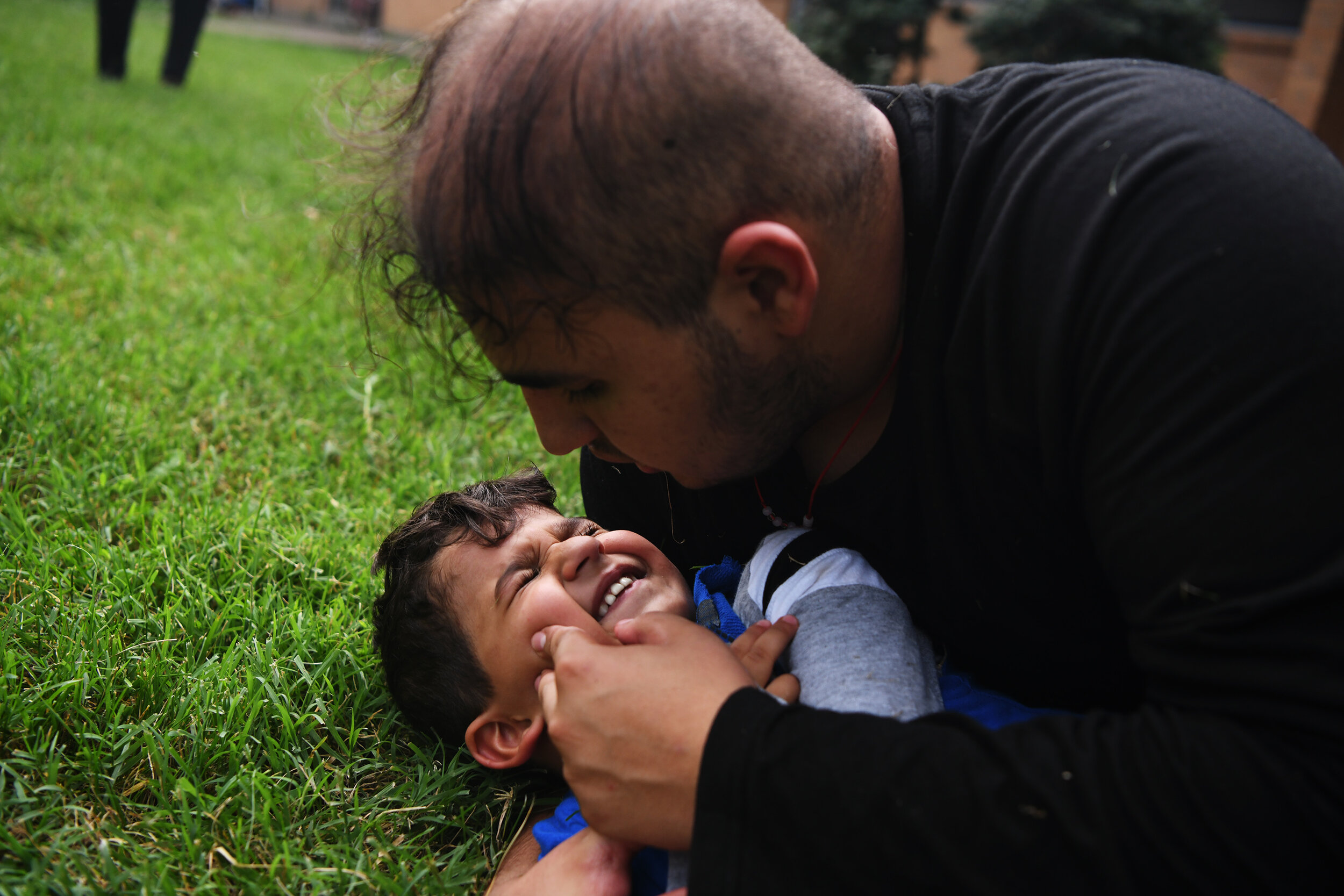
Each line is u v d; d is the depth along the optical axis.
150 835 1.42
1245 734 0.94
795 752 1.05
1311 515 0.92
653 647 1.23
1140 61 1.23
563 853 1.38
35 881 1.28
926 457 1.29
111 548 1.98
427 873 1.40
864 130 1.20
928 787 1.00
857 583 1.50
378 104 1.35
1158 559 0.99
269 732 1.66
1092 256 1.04
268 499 2.28
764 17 1.14
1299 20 10.12
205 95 7.68
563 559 1.65
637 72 1.01
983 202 1.19
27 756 1.47
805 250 1.07
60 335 2.89
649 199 1.02
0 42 7.71
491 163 1.03
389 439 2.68
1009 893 0.97
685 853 1.33
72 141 5.00
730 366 1.14
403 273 1.35
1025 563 1.27
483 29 1.11
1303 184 1.01
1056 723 1.05
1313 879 0.92
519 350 1.13
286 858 1.37
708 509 1.71
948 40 11.80
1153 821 0.94
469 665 1.65
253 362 3.03
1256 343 0.95
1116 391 1.02
